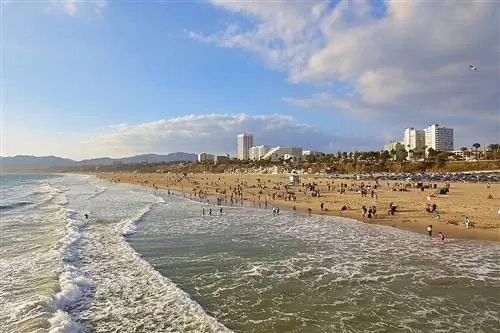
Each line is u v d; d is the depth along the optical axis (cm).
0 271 2352
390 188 7881
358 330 1542
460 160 16012
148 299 1897
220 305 1822
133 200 7388
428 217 4169
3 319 1636
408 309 1741
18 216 4959
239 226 4009
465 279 2133
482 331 1522
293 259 2616
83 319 1677
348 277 2205
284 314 1706
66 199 7694
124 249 2925
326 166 18038
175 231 3731
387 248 2892
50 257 2670
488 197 5678
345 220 4325
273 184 10856
